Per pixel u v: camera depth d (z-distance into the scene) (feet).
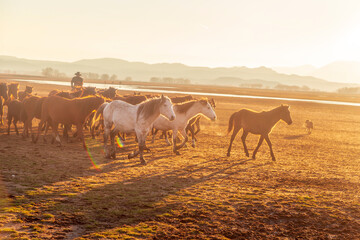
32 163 34.40
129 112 38.52
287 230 21.02
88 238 18.03
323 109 184.14
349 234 20.79
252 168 39.24
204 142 58.85
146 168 36.24
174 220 21.47
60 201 23.56
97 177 31.01
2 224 18.94
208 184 30.94
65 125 50.49
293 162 44.50
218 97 255.70
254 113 45.21
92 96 46.37
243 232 20.26
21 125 68.74
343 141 70.33
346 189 31.48
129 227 19.88
